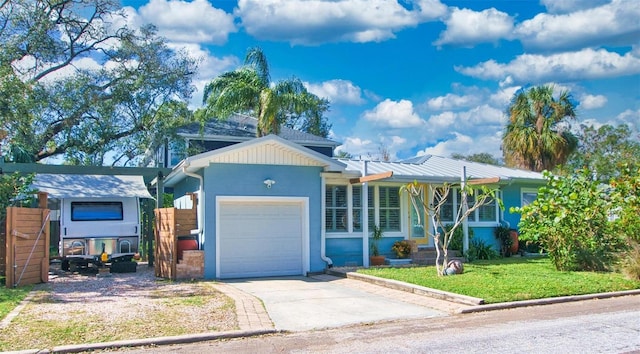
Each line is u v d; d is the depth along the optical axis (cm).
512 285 1183
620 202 1447
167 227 1486
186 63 2780
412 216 1897
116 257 1673
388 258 1830
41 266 1371
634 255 1335
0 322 866
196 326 853
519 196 2183
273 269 1563
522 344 731
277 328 855
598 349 697
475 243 1956
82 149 2631
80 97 2534
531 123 3194
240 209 1542
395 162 2123
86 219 1673
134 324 861
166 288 1263
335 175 1678
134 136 2753
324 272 1589
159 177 1784
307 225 1598
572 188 1491
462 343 743
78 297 1122
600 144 3881
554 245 1493
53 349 722
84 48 2677
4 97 2058
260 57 2566
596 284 1216
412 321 916
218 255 1484
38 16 2477
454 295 1079
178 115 2731
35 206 1678
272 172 1556
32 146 2378
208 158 1465
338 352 711
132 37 2678
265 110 2389
